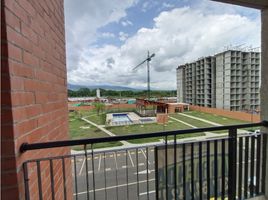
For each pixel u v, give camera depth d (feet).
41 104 4.91
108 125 80.28
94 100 185.37
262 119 7.09
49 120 5.64
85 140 4.60
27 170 3.87
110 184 25.70
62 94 7.50
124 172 28.86
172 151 5.90
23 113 3.77
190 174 6.12
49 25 5.89
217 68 148.36
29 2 4.26
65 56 8.18
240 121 83.66
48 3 5.82
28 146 3.76
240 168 6.65
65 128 7.96
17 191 3.42
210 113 113.70
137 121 86.53
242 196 6.73
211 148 6.31
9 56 3.28
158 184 5.82
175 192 5.92
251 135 6.75
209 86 156.25
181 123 81.56
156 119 86.58
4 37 3.21
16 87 3.50
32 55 4.37
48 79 5.63
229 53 135.64
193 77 175.11
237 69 138.21
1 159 3.28
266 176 6.91
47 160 5.11
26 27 4.07
